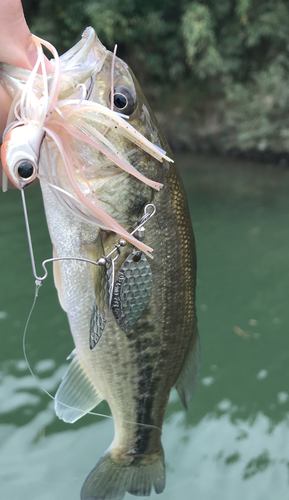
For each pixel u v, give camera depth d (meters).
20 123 0.21
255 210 1.75
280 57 2.41
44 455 0.60
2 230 1.48
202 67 2.57
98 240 0.25
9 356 0.80
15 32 0.21
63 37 2.65
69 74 0.23
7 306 0.98
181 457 0.62
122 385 0.28
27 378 0.74
